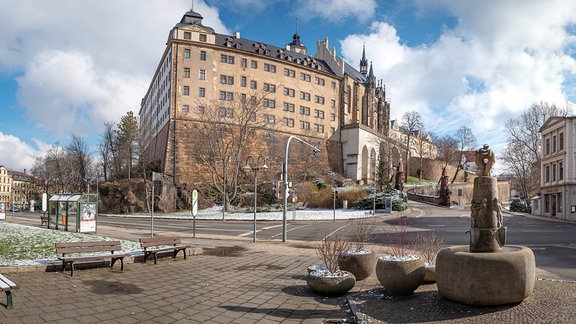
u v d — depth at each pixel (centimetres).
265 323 684
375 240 2058
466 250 796
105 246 1152
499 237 741
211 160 6012
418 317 652
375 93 11244
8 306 715
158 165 6794
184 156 6444
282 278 1077
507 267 654
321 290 865
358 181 7988
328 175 7556
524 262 664
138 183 5722
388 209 4709
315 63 8700
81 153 8262
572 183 4162
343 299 833
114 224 3478
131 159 6875
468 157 10181
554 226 3180
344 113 8875
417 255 939
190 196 5722
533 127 6109
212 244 1920
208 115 5731
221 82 6900
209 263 1318
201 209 5609
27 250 1248
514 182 9825
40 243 1369
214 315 728
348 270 992
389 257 830
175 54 6650
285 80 7712
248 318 711
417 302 736
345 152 8644
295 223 3688
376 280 1010
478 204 756
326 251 1029
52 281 951
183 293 890
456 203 6756
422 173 10056
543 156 4953
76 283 944
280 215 4353
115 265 1206
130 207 5481
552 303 656
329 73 8544
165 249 1341
